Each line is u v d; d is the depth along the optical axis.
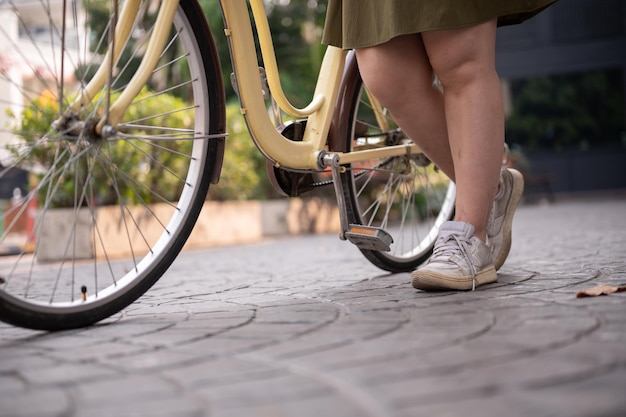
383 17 2.18
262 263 4.33
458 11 2.11
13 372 1.43
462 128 2.24
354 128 2.60
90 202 2.03
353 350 1.45
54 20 2.32
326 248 5.54
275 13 10.86
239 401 1.15
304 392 1.17
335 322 1.78
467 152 2.24
